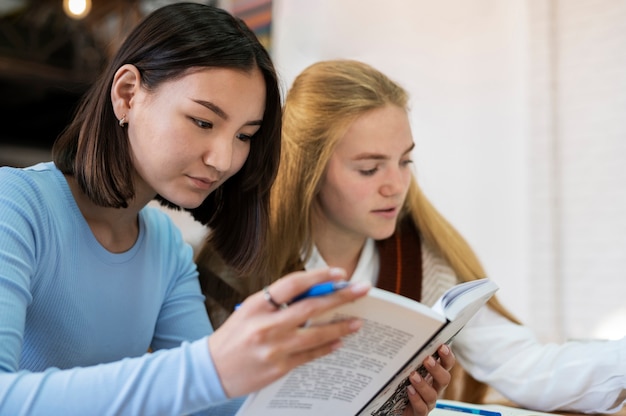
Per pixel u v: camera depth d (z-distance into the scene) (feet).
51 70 14.98
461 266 4.58
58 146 3.22
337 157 4.15
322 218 4.41
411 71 10.05
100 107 3.03
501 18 9.32
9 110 17.34
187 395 2.20
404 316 2.44
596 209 8.48
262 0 11.20
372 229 4.19
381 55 10.27
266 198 3.49
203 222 3.63
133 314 3.33
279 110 3.24
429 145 9.91
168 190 2.97
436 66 9.84
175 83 2.87
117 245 3.32
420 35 9.97
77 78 14.98
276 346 2.14
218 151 2.90
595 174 8.51
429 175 9.89
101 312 3.18
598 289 8.41
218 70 2.87
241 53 2.94
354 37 10.36
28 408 2.22
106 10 13.96
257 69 3.02
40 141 18.21
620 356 3.88
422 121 9.97
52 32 14.78
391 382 2.73
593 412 3.97
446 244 4.60
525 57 9.04
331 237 4.45
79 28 14.69
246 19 11.40
